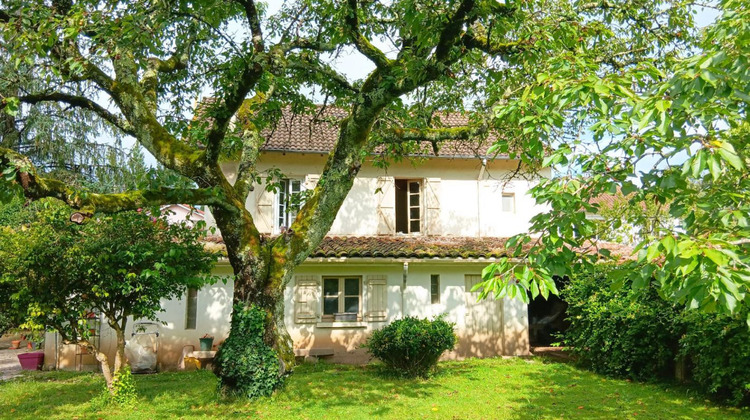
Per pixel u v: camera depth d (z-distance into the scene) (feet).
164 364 39.14
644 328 31.42
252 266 26.53
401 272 43.01
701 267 8.32
